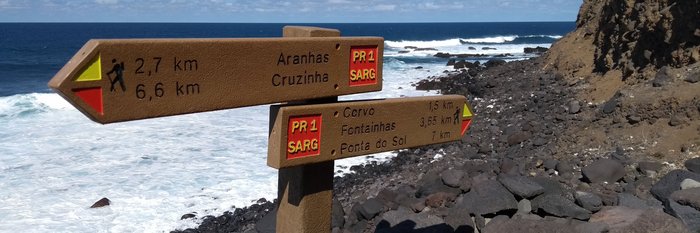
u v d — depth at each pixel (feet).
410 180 36.32
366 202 28.22
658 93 36.88
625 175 28.78
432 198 27.37
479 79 79.56
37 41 302.45
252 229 29.35
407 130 12.34
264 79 10.13
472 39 273.54
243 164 42.73
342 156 11.34
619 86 46.65
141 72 8.77
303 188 11.37
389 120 11.96
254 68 9.98
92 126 54.90
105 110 8.48
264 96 10.17
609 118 37.88
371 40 11.61
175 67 9.09
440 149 44.42
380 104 11.74
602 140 34.88
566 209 22.47
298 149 10.66
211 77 9.49
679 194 21.25
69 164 42.19
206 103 9.49
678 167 29.09
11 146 47.39
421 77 97.91
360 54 11.50
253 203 34.86
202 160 43.62
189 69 9.24
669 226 18.20
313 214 11.64
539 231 18.80
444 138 13.16
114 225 31.53
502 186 24.82
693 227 20.11
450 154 42.37
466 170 35.19
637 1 49.75
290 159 10.57
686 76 37.68
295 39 10.43
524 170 32.86
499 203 23.77
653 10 45.11
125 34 438.40
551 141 38.37
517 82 68.49
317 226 11.76
